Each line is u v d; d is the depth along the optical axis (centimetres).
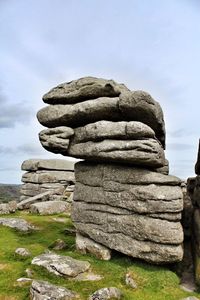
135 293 1909
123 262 2353
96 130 2483
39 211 4328
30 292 1794
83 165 2778
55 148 2708
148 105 2333
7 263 2325
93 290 1903
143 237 2253
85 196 2681
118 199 2438
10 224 3481
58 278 2041
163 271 2170
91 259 2414
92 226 2586
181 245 2239
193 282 2183
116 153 2377
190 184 3056
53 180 5819
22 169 6125
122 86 2703
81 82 2633
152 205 2244
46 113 2761
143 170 2386
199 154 2641
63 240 2991
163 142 2908
